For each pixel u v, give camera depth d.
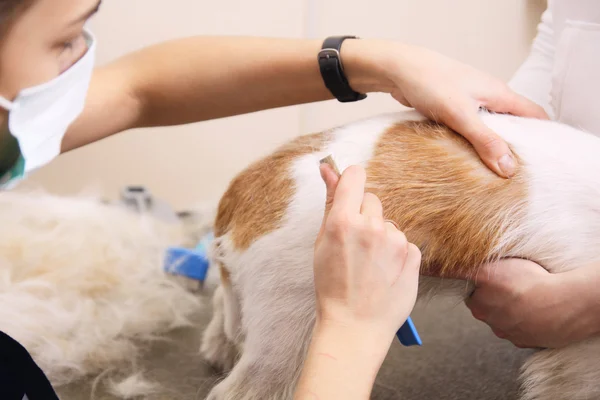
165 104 0.88
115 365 0.99
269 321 0.78
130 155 1.62
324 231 0.58
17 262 1.20
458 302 0.90
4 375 0.67
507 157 0.74
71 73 0.53
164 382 0.94
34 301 1.08
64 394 0.92
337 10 1.55
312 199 0.75
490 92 0.81
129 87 0.86
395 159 0.76
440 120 0.78
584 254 0.73
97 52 1.51
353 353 0.54
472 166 0.75
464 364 1.02
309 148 0.81
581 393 0.79
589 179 0.74
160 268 1.24
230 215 0.84
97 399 0.90
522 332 0.76
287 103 0.88
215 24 1.53
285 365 0.78
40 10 0.46
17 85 0.48
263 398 0.80
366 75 0.81
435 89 0.76
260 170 0.82
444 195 0.74
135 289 1.17
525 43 1.52
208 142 1.63
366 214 0.58
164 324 1.11
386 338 0.56
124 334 1.07
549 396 0.81
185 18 1.52
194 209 1.58
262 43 0.85
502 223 0.74
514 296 0.73
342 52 0.81
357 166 0.62
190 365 0.99
